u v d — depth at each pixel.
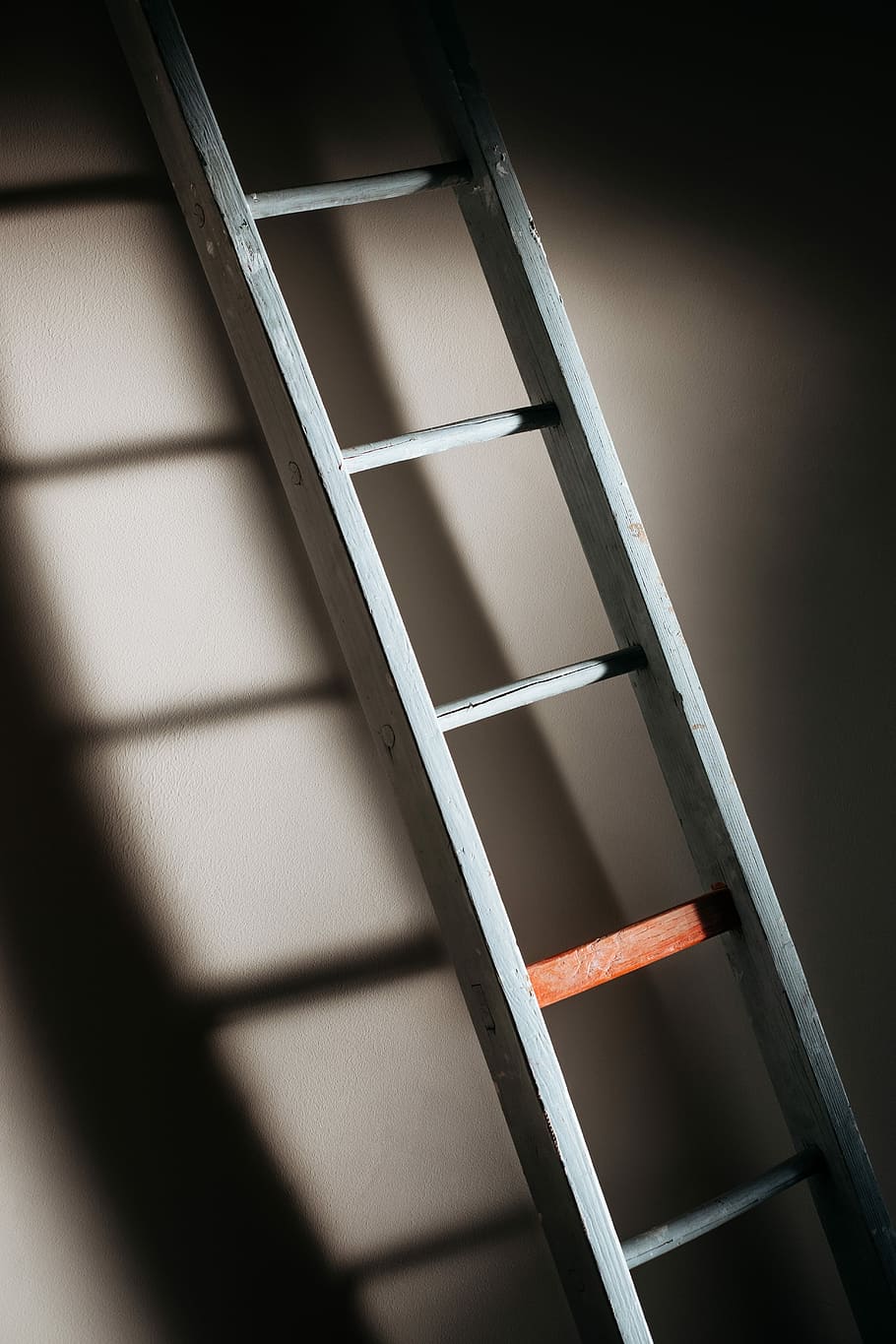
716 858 1.62
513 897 1.75
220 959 1.59
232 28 1.66
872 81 1.85
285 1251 1.60
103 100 1.60
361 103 1.72
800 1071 1.61
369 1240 1.64
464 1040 1.71
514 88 1.76
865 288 1.84
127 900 1.55
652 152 1.81
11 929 1.50
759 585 1.82
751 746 1.82
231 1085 1.59
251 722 1.63
